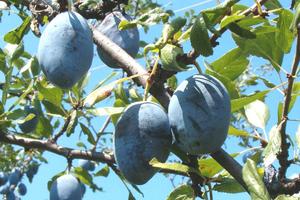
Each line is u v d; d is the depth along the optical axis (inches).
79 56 19.9
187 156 19.5
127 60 21.3
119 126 19.8
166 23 19.6
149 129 19.5
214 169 21.4
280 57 22.5
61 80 19.7
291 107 22.5
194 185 19.8
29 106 32.5
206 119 18.5
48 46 19.8
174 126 18.9
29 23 27.0
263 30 22.0
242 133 23.7
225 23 18.4
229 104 18.9
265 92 20.9
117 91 25.1
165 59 18.8
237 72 22.9
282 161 19.9
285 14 21.3
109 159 27.1
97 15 24.1
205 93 18.7
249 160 17.8
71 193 27.9
